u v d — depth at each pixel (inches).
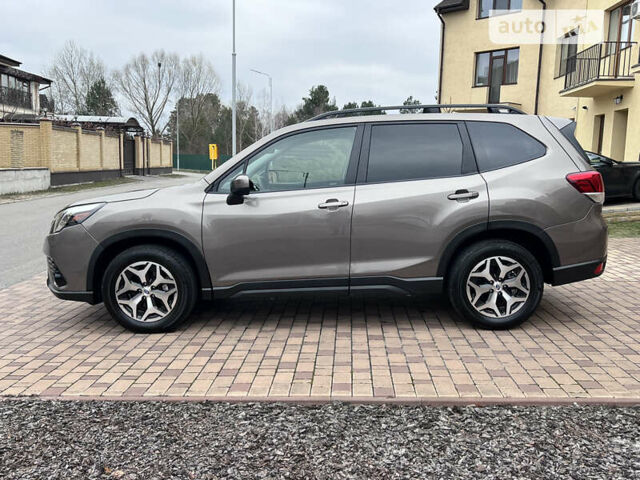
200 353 171.2
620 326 190.4
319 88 3149.6
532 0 952.9
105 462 110.6
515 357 162.6
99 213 189.0
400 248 185.5
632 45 633.0
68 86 2746.1
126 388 146.1
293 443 117.1
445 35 1068.5
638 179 520.4
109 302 190.2
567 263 185.3
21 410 134.0
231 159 194.7
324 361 162.1
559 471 105.2
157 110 2962.6
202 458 111.7
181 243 187.0
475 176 186.2
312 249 186.1
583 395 136.3
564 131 192.5
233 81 1192.2
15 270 323.3
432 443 116.3
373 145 191.3
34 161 965.8
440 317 203.8
